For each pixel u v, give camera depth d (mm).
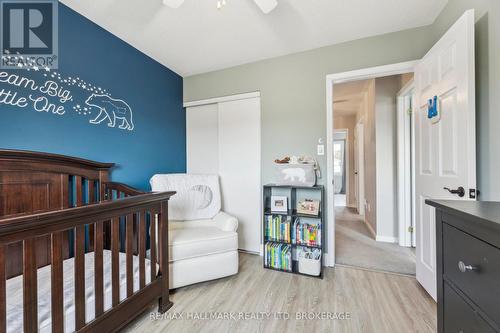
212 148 3049
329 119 2355
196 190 2449
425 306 1637
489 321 556
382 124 3035
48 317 1035
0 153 1375
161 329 1441
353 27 2039
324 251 2338
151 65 2611
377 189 3064
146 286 1485
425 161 1789
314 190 2451
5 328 841
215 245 1955
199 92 3033
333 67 2334
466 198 1303
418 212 1930
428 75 1735
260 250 2699
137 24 2010
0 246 814
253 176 2740
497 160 1218
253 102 2736
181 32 2127
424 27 2002
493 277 544
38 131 1650
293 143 2518
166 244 1662
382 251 2680
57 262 1006
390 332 1391
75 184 1815
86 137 1951
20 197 1498
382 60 2141
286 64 2539
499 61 1194
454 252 714
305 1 1720
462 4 1520
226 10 1819
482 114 1328
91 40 1977
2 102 1483
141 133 2494
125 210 1336
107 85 2121
